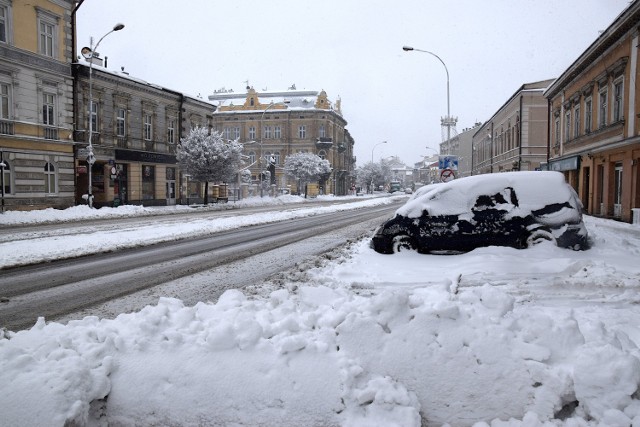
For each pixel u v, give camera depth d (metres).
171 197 44.09
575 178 31.42
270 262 11.25
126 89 37.69
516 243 10.73
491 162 63.69
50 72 29.59
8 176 27.17
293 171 68.38
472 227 10.88
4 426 2.84
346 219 26.31
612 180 24.30
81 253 12.55
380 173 106.12
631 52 21.25
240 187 57.28
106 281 9.05
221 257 12.13
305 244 14.74
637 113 20.59
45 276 9.61
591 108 27.33
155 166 41.38
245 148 85.44
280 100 87.38
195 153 39.88
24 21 27.94
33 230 19.47
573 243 10.59
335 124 89.88
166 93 42.66
